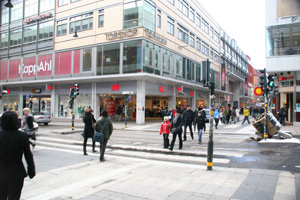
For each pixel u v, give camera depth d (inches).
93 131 361.7
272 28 844.0
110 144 460.8
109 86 1048.8
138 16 952.3
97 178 232.2
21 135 132.6
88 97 1125.7
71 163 297.0
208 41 1679.4
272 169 269.6
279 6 839.1
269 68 839.7
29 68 1325.0
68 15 1173.7
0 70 1470.2
